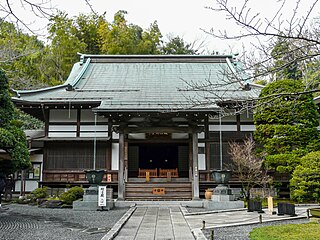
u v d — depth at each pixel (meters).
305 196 11.59
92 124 20.89
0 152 11.74
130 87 22.81
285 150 16.86
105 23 38.12
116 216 12.67
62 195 16.56
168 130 18.45
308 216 11.05
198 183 17.95
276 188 18.48
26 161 12.69
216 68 26.02
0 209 14.83
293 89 15.64
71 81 24.22
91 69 26.72
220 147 19.12
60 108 20.64
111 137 20.56
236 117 20.56
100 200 14.37
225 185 15.56
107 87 22.91
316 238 6.53
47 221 11.27
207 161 20.00
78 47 37.09
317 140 16.66
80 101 19.69
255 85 21.25
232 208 14.52
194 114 17.92
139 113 17.98
